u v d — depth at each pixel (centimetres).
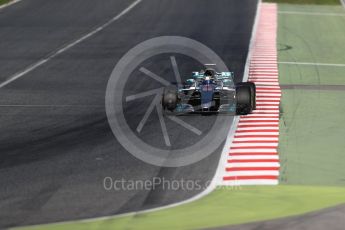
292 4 16150
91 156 4638
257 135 5288
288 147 4981
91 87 7606
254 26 13012
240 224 3216
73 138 5181
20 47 10606
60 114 6128
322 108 6525
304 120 5950
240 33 12219
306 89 7588
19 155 4641
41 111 6266
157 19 13788
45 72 8600
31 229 3200
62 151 4766
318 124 5809
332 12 15125
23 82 7925
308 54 10306
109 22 13350
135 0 16412
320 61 9731
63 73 8538
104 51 10244
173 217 3362
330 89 7625
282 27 12988
